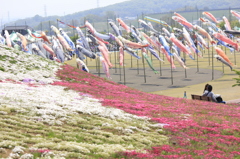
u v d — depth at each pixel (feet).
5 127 89.04
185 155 81.15
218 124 120.67
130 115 123.75
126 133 101.09
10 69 188.55
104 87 197.77
